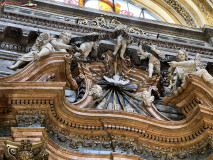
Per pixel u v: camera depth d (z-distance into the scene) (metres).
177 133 9.84
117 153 9.12
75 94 10.89
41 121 8.79
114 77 11.36
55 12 13.59
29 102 8.93
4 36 11.45
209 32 14.70
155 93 11.34
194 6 16.80
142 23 14.30
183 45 13.20
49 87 8.94
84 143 9.43
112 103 10.86
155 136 9.81
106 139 9.59
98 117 9.53
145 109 10.80
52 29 12.09
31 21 12.05
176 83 11.14
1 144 8.23
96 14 13.90
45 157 7.99
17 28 11.50
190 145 9.79
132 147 9.53
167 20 16.86
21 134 8.32
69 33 10.97
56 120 9.26
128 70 11.62
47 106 8.98
